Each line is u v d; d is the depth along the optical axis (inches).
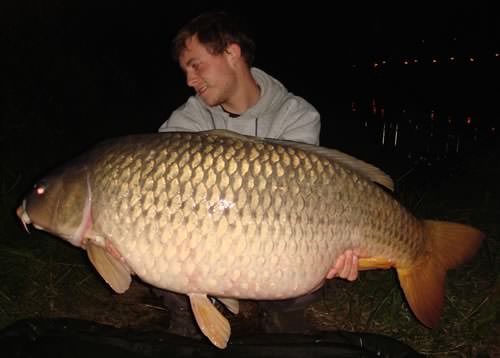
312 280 40.6
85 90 153.0
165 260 38.6
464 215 88.4
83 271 67.6
